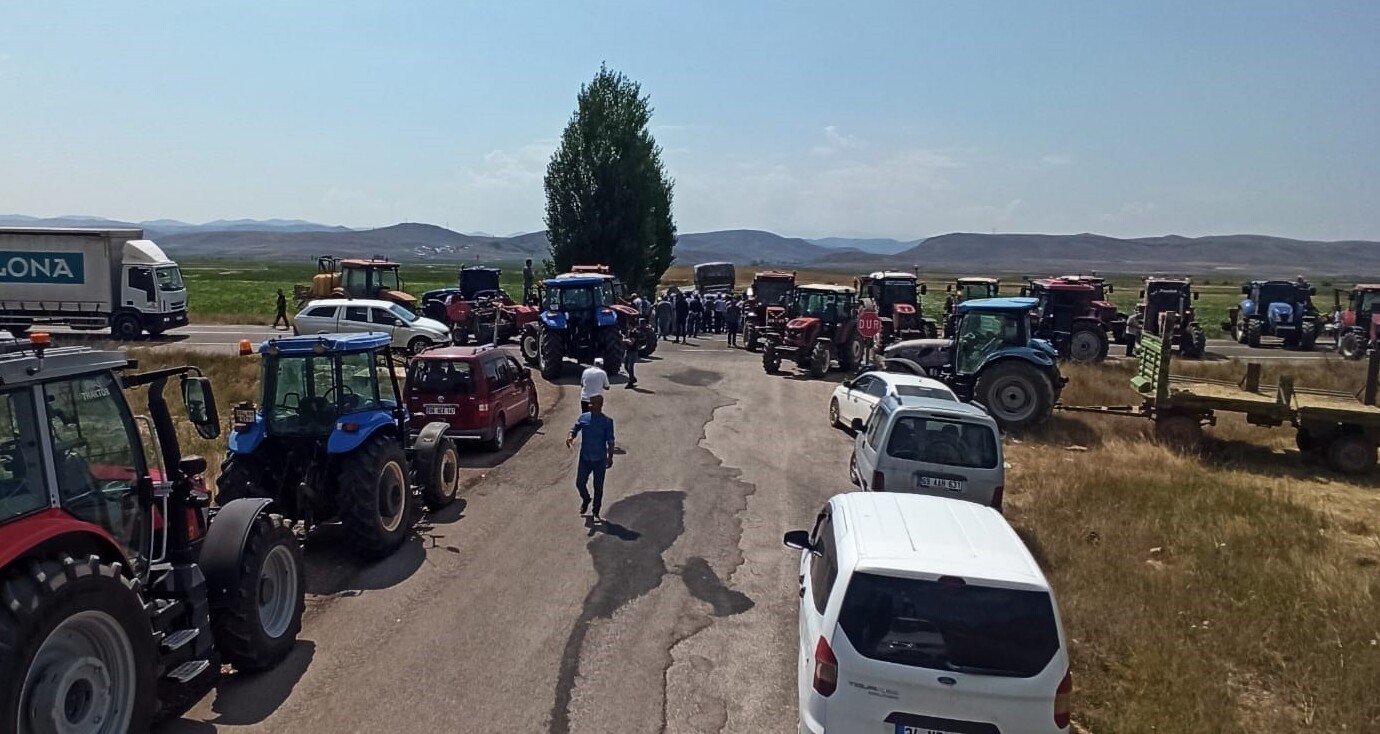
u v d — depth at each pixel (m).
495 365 15.25
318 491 9.45
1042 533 10.43
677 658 7.24
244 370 21.95
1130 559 9.58
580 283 23.70
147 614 5.42
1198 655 7.34
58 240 29.92
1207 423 17.23
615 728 6.12
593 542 10.16
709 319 38.31
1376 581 9.20
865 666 4.89
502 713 6.27
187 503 6.53
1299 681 7.07
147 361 22.70
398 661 7.02
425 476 11.03
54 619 4.62
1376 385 16.19
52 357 5.14
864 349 25.80
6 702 4.34
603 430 11.02
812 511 11.75
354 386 9.91
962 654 4.86
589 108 44.41
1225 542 10.33
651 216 46.44
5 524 4.70
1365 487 14.48
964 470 9.76
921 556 5.22
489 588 8.67
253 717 6.10
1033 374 17.48
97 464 5.52
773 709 6.46
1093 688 6.83
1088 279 37.94
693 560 9.64
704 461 14.42
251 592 6.54
